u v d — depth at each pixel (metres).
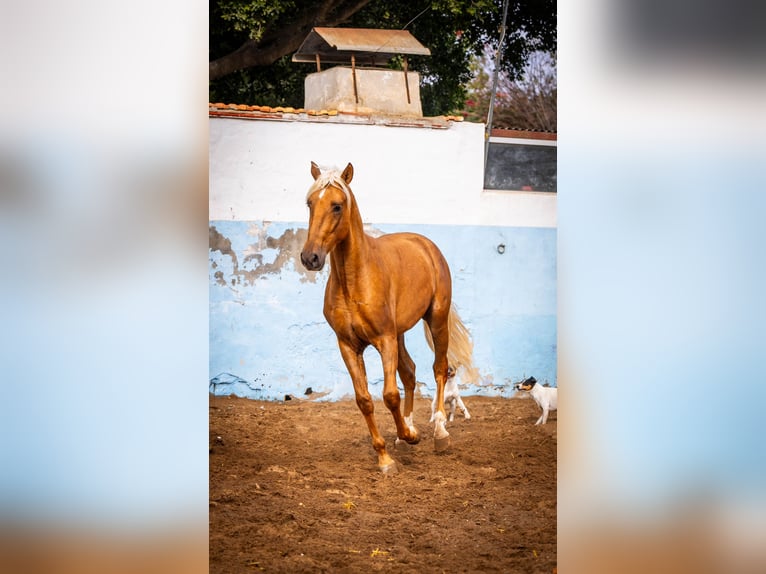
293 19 9.91
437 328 6.07
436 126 7.81
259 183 7.50
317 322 7.55
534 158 8.70
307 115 7.60
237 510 4.90
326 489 5.28
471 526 4.82
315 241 5.00
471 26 10.22
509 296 7.92
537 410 7.49
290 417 6.94
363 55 8.62
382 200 7.73
